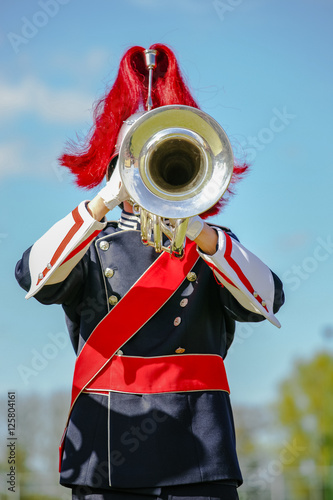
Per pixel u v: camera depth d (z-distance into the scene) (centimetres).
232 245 413
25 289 425
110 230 447
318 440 3428
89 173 466
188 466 401
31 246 423
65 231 407
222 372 430
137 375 413
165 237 434
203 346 424
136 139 390
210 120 386
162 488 399
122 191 404
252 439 2889
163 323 422
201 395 416
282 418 3644
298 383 3741
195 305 425
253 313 428
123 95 468
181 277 426
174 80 482
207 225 417
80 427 412
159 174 393
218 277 417
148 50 454
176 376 414
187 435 407
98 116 467
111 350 416
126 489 399
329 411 3666
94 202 409
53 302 425
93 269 432
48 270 406
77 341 446
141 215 400
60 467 419
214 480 401
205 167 389
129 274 429
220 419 414
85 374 419
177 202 387
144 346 418
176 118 388
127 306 420
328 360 3747
